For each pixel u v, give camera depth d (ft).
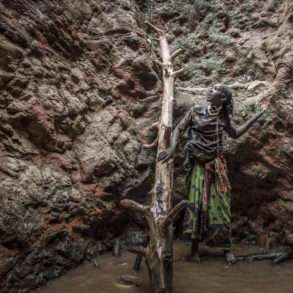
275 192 13.70
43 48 12.38
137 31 16.97
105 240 13.03
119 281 10.32
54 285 10.02
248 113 14.12
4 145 10.37
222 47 17.62
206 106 12.40
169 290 9.18
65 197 11.44
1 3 11.25
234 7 18.51
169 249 9.52
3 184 9.75
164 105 14.17
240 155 13.91
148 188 14.48
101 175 13.00
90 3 15.65
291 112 13.62
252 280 10.50
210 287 10.00
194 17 19.22
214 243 12.12
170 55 17.10
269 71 15.61
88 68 14.42
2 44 10.67
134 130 14.93
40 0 12.84
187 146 12.40
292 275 10.85
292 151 13.30
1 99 10.50
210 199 12.09
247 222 14.34
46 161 11.57
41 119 11.30
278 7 17.01
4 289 9.04
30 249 10.00
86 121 13.51
